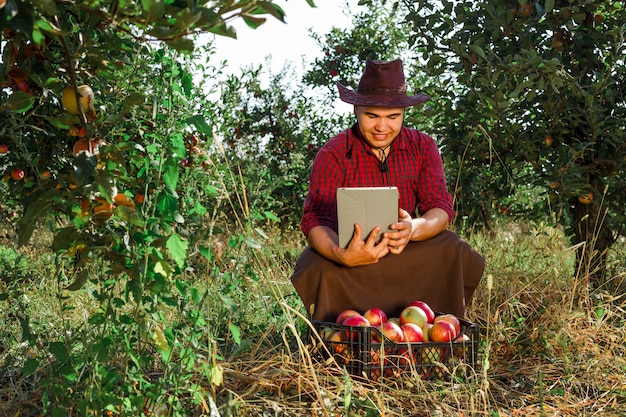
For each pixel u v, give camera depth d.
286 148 9.99
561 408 2.70
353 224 3.09
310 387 2.69
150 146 2.14
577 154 4.35
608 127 4.44
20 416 2.44
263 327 3.78
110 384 2.09
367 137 3.29
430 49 5.05
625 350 3.38
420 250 3.28
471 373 2.90
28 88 2.07
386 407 2.57
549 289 4.07
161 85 2.55
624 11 4.56
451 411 2.60
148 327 2.65
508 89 4.55
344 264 3.15
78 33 2.10
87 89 1.97
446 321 3.05
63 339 2.77
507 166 4.90
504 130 4.81
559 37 4.64
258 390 2.64
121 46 1.97
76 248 2.04
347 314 3.08
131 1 1.55
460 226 5.61
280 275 4.71
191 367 2.19
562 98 4.52
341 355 2.91
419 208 3.53
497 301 4.08
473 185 5.41
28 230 1.86
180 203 2.69
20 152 2.63
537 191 6.22
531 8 4.50
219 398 2.58
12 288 3.50
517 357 3.36
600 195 4.65
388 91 3.21
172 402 2.21
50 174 2.75
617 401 2.83
